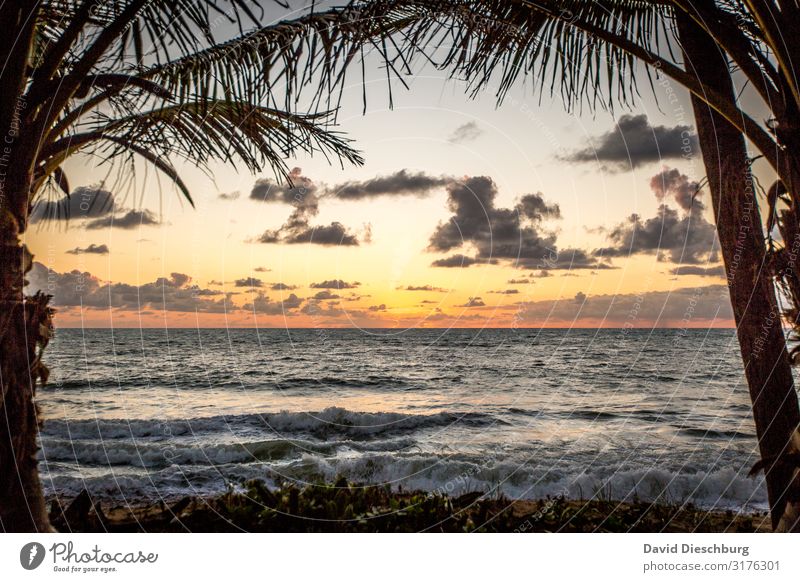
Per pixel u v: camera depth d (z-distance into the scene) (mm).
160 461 10398
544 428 14383
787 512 2963
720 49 3771
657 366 27109
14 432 2531
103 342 40969
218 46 2936
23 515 2588
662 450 11492
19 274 2539
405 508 3938
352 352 36969
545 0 3203
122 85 2848
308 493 4305
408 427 14602
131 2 2553
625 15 3631
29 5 2562
